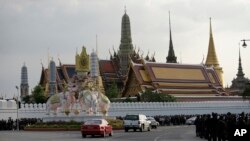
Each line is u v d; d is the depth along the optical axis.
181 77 147.00
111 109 103.44
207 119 42.84
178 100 140.38
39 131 73.06
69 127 73.88
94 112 79.62
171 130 69.88
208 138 42.47
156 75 143.50
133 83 144.62
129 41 181.75
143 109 109.69
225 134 36.78
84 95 79.31
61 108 79.31
